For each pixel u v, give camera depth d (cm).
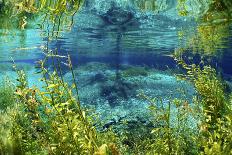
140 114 1096
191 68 330
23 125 277
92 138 201
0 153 263
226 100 297
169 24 1581
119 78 2309
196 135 272
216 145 206
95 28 1761
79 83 2241
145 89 2064
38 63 216
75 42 2273
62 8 192
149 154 262
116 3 1201
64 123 210
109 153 190
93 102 1902
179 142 263
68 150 210
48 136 230
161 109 270
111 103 1852
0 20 635
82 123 211
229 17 241
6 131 274
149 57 3525
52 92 213
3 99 742
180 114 283
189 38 1908
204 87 302
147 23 1597
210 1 241
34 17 455
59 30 206
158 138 264
